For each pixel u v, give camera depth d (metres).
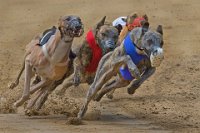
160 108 14.10
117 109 13.98
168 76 17.94
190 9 30.06
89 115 12.62
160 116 13.22
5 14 29.92
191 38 23.78
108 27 12.76
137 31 11.52
